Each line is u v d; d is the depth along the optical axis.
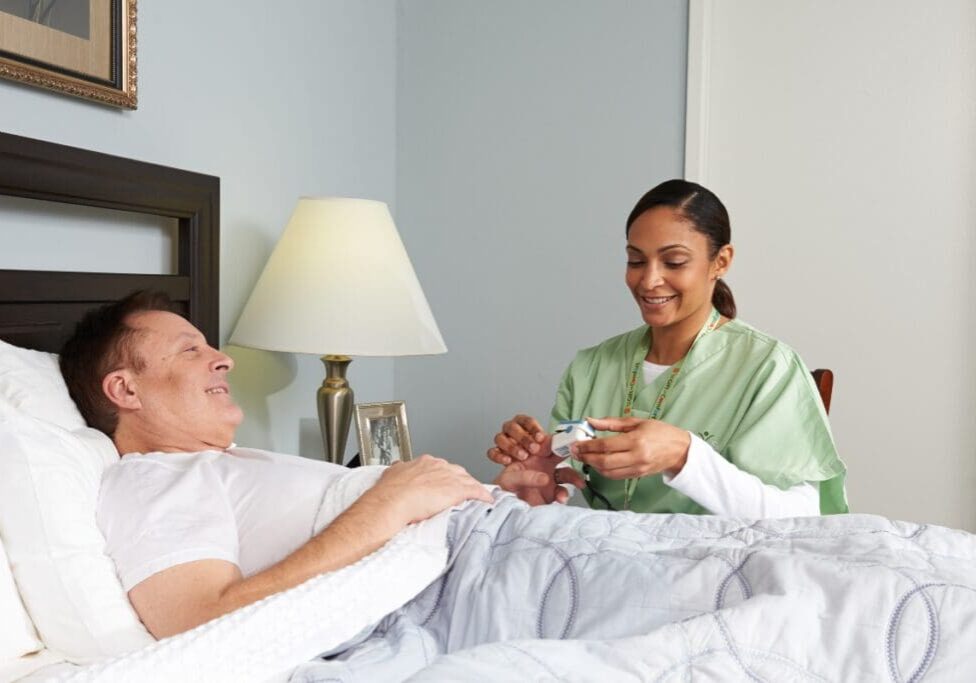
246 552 1.20
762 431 1.56
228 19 1.98
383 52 2.69
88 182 1.51
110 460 1.24
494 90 2.65
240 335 1.92
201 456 1.27
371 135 2.63
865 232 2.31
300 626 0.99
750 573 1.07
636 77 2.48
